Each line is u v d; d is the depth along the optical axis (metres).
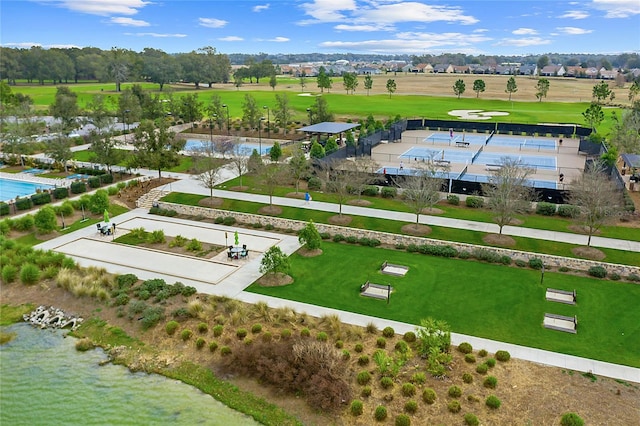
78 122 85.75
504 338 24.23
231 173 53.88
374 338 24.34
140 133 53.12
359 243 36.28
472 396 19.91
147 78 195.62
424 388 20.58
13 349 24.81
